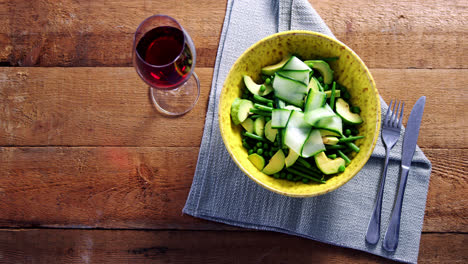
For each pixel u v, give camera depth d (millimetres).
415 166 741
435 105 758
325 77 690
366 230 737
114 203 765
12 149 774
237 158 662
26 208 768
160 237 762
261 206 748
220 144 751
